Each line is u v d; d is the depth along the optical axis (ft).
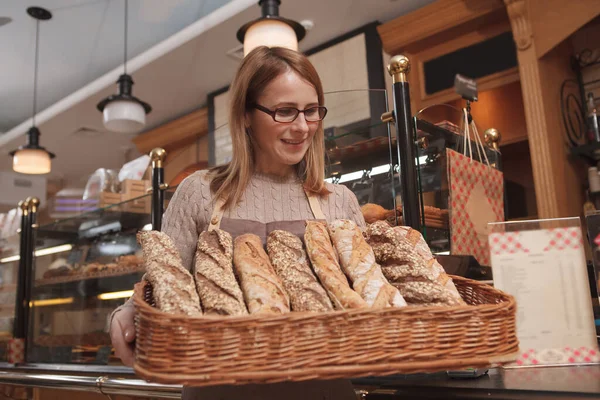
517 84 14.12
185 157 7.77
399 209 5.27
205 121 20.21
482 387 3.25
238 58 17.47
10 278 10.69
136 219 8.34
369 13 15.39
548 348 4.11
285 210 4.21
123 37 17.90
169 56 17.12
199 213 4.03
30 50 18.51
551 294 4.19
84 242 9.25
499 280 4.25
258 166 4.27
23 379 7.00
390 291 3.17
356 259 3.46
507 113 14.28
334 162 5.92
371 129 5.60
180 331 2.49
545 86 12.51
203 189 4.09
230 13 14.98
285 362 2.55
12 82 20.81
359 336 2.65
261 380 2.52
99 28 17.31
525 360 4.11
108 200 9.03
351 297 3.09
